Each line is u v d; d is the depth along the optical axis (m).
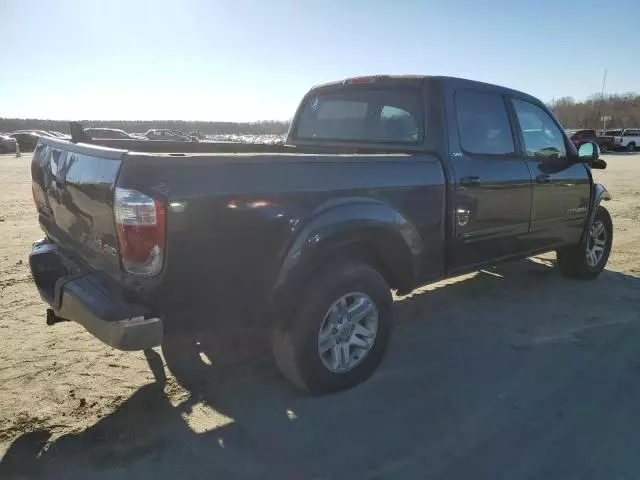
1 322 4.38
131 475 2.56
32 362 3.68
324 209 3.07
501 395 3.33
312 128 5.03
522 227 4.65
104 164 2.67
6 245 7.18
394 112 4.22
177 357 3.83
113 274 2.72
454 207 3.91
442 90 3.97
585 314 4.80
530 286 5.66
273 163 2.88
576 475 2.57
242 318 2.89
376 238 3.38
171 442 2.83
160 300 2.60
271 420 3.04
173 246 2.54
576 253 5.67
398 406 3.20
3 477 2.53
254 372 3.62
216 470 2.61
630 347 4.07
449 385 3.46
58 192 3.30
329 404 3.22
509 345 4.11
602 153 38.72
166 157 2.54
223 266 2.73
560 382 3.50
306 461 2.68
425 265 3.82
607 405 3.22
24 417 3.02
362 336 3.42
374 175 3.37
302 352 3.12
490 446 2.80
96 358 3.77
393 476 2.57
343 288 3.20
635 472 2.60
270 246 2.88
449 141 3.93
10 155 33.66
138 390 3.36
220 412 3.12
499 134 4.43
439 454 2.73
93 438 2.85
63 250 3.44
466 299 5.23
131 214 2.47
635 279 5.98
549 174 4.88
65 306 2.92
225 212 2.67
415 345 4.10
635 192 14.30
